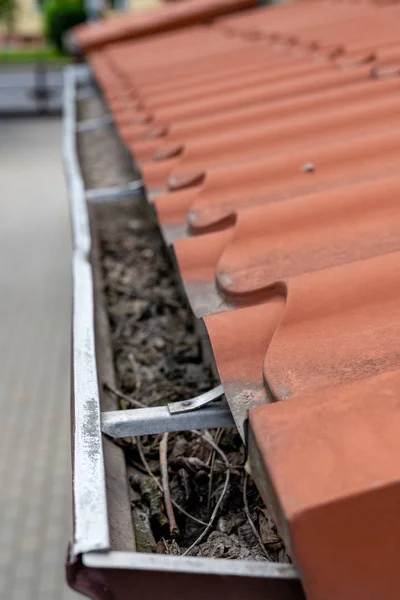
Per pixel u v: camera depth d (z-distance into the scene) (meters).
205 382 1.85
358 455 0.82
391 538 0.76
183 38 6.24
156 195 2.14
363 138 2.03
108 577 0.85
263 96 2.97
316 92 2.93
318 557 0.75
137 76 4.27
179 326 2.18
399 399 0.89
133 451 1.54
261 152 2.27
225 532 1.35
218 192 1.90
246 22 6.30
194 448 1.57
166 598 0.86
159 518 1.37
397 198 1.60
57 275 7.31
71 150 3.21
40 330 6.19
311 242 1.51
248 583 0.85
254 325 1.20
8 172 11.48
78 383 1.28
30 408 5.05
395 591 0.74
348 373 1.03
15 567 3.73
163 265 2.64
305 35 4.53
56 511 4.10
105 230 3.05
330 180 1.88
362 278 1.22
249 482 1.46
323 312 1.17
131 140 2.80
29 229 8.77
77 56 7.66
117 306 2.33
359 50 3.59
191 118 2.89
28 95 15.89
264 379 1.06
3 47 23.83
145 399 1.79
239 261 1.47
